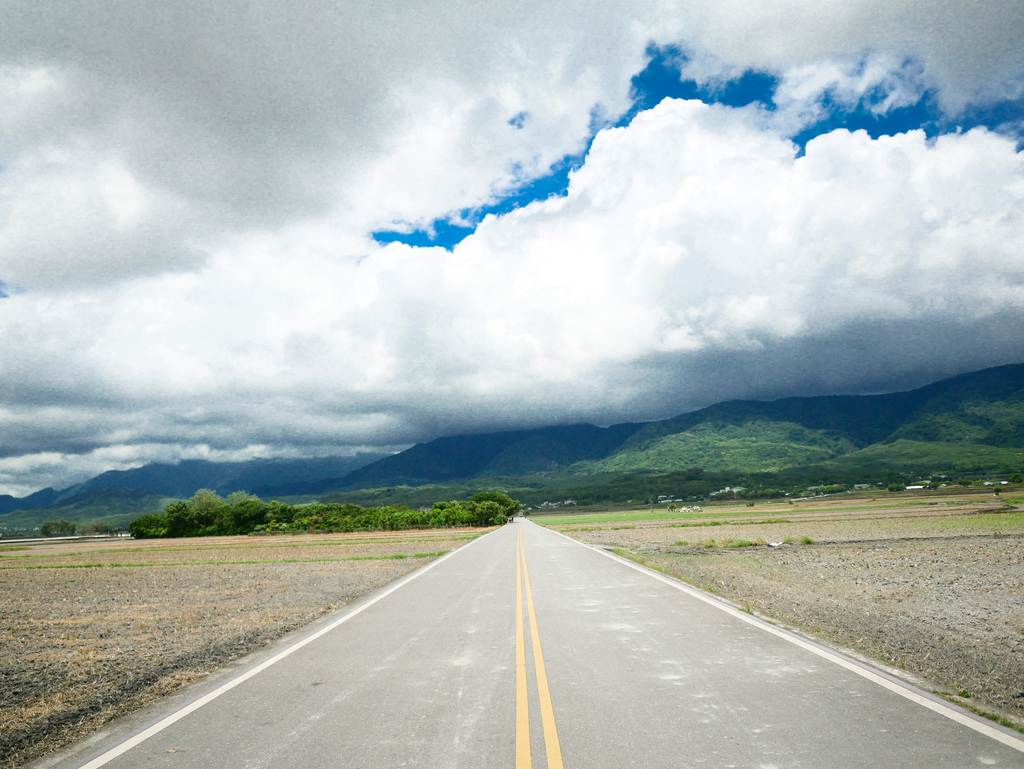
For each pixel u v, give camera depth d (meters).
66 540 104.81
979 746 4.32
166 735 4.94
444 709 5.38
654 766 4.04
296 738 4.77
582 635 8.45
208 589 17.73
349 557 29.94
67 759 4.56
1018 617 10.30
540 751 4.34
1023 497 92.50
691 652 7.26
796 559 22.59
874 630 8.81
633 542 35.53
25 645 10.12
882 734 4.56
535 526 80.69
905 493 148.50
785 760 4.11
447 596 12.95
